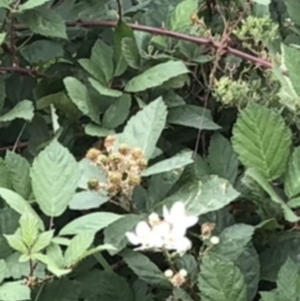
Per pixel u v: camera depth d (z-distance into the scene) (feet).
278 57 1.69
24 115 1.59
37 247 1.28
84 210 1.52
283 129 1.47
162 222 1.36
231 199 1.42
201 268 1.35
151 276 1.41
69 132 1.67
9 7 1.59
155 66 1.65
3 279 1.30
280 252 1.51
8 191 1.34
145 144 1.49
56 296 1.36
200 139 1.70
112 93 1.63
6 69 1.71
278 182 1.52
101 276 1.45
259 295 1.53
